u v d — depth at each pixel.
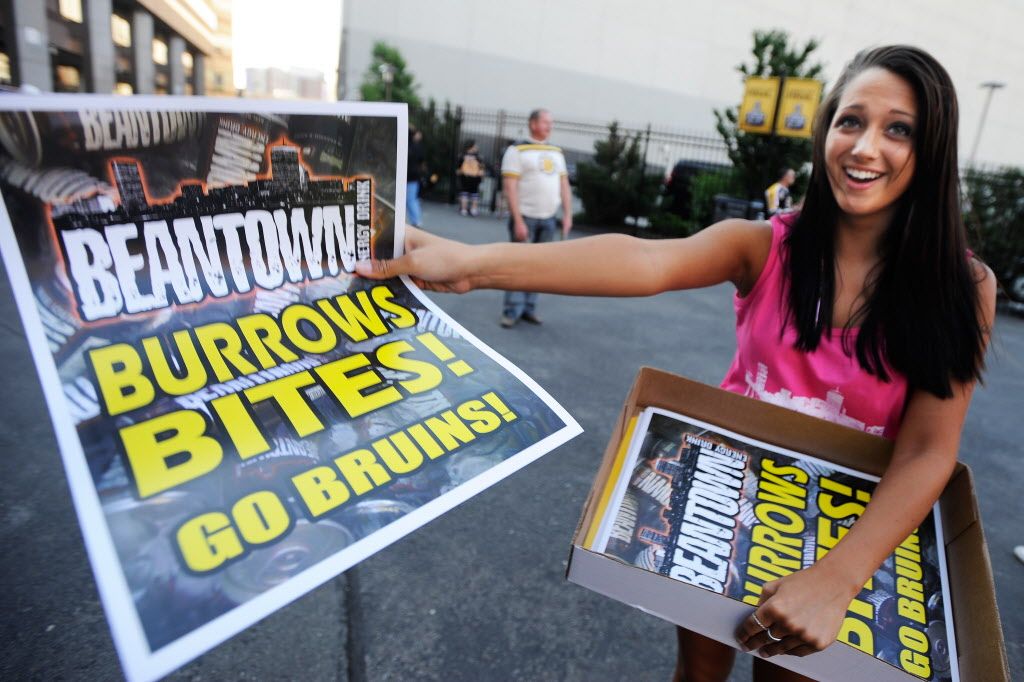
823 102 0.97
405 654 1.75
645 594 0.73
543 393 0.73
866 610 0.76
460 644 1.80
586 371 4.19
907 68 0.84
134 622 0.45
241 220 0.64
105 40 24.00
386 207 0.76
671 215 11.80
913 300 0.89
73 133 0.53
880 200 0.88
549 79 26.36
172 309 0.60
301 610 1.87
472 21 24.98
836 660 0.71
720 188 11.23
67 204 0.54
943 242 0.87
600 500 0.83
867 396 0.96
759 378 1.05
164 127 0.58
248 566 0.50
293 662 1.69
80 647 1.67
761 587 0.75
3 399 2.98
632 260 0.91
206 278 0.62
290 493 0.56
